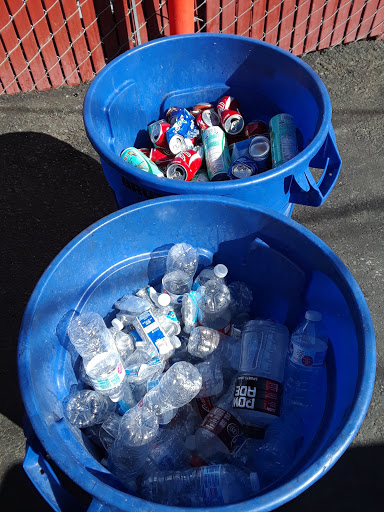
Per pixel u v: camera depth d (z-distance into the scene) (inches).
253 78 89.0
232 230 66.7
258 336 68.1
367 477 73.9
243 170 76.8
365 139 120.5
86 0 121.0
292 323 71.7
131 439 58.5
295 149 78.9
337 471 74.4
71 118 129.7
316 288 63.6
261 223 63.2
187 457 60.7
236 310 75.2
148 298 73.2
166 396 62.5
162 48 84.2
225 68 89.6
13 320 93.5
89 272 65.6
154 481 57.2
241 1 127.0
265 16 132.0
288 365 65.0
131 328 71.1
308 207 108.2
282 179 65.4
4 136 125.5
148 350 65.1
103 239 64.5
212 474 53.8
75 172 117.5
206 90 93.2
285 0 128.6
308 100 80.0
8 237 105.9
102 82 77.9
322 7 132.0
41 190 114.0
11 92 136.9
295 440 59.4
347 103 129.0
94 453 60.2
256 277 71.9
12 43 126.2
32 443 49.4
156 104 92.7
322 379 61.4
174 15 104.7
